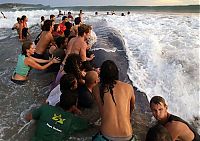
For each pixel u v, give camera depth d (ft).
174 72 21.08
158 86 19.53
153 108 11.91
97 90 12.78
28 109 16.81
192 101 18.15
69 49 21.16
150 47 26.08
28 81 20.86
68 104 13.61
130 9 167.63
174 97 18.48
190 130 11.27
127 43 28.02
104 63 12.91
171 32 34.78
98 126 14.65
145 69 21.88
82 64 18.60
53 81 20.61
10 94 18.86
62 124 13.30
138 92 18.52
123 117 11.97
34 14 96.58
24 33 37.37
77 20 28.84
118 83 12.79
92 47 26.35
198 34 32.99
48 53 24.47
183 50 25.40
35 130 14.32
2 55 28.53
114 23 43.88
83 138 13.67
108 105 12.14
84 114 15.71
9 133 14.33
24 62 20.34
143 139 13.69
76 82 15.48
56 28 30.27
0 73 22.79
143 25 41.50
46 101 16.67
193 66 21.95
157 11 129.18
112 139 11.65
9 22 66.08
